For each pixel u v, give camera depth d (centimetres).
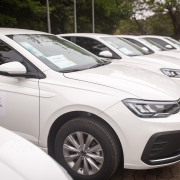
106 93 290
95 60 424
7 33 371
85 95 294
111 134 286
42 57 348
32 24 1672
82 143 300
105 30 2930
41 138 318
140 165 283
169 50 997
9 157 183
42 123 313
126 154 283
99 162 293
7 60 343
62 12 1950
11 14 1541
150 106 283
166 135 279
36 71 327
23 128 327
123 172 343
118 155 289
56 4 1894
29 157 190
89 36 702
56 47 398
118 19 2955
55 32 2045
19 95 322
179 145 297
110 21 2866
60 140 311
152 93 295
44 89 312
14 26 1588
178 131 285
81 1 2219
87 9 2469
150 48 879
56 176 183
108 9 2539
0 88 333
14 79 329
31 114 318
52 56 362
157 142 280
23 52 340
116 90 292
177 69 609
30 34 399
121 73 351
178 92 327
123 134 279
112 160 286
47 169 185
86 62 396
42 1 1820
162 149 285
